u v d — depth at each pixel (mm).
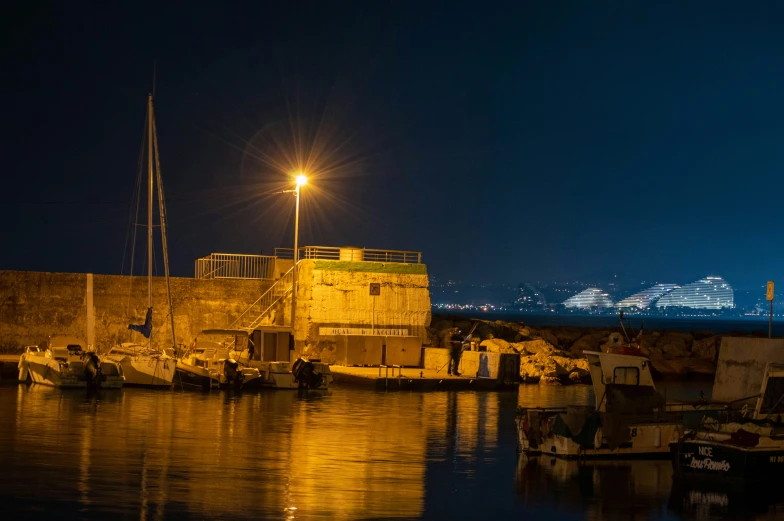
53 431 25141
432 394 38094
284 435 25391
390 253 48906
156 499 17328
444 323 58875
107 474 19406
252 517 16234
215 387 37656
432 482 19781
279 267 49688
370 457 22438
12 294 44312
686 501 18578
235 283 48125
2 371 40406
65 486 18203
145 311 46438
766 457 19469
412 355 45938
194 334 47156
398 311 47500
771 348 25219
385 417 29953
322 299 46031
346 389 39094
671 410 23625
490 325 60094
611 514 17516
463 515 17141
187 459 21344
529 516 17234
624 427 22469
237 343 41906
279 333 41875
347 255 48281
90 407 30719
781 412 21891
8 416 28078
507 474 20781
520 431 23312
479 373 42531
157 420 27766
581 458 22406
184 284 47219
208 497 17594
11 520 15688
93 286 45594
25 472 19438
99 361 36312
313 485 18953
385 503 17703
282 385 38312
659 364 54281
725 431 20391
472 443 25000
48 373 36938
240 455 22062
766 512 17812
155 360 37656
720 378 26438
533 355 47094
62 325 45000
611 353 23406
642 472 21172
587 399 37406
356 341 44969
